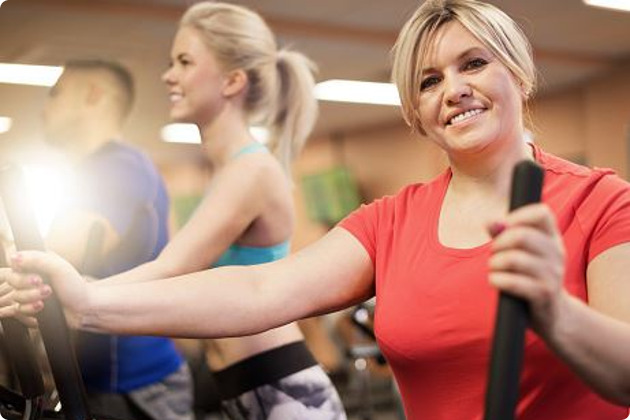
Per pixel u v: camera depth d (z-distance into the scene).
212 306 1.60
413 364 1.52
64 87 2.94
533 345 1.37
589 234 1.41
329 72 9.53
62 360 1.39
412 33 1.55
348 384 7.26
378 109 11.98
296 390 2.37
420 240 1.58
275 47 2.55
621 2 7.44
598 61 9.70
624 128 9.98
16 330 1.46
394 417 6.84
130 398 2.67
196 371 5.30
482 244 1.49
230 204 2.30
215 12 2.46
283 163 2.61
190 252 2.22
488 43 1.49
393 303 1.55
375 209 1.71
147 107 10.98
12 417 1.58
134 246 2.65
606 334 1.10
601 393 1.16
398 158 12.98
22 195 1.35
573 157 10.72
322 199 14.16
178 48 2.46
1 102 9.93
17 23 7.36
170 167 16.67
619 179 1.45
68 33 7.67
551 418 1.41
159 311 1.57
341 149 13.98
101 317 1.53
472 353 1.45
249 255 2.38
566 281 1.40
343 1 7.17
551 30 8.41
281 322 1.64
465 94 1.50
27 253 1.38
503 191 1.53
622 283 1.35
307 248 1.71
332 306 1.68
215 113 2.45
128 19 7.25
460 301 1.46
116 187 2.61
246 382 2.37
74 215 2.52
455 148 1.52
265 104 2.51
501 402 0.97
